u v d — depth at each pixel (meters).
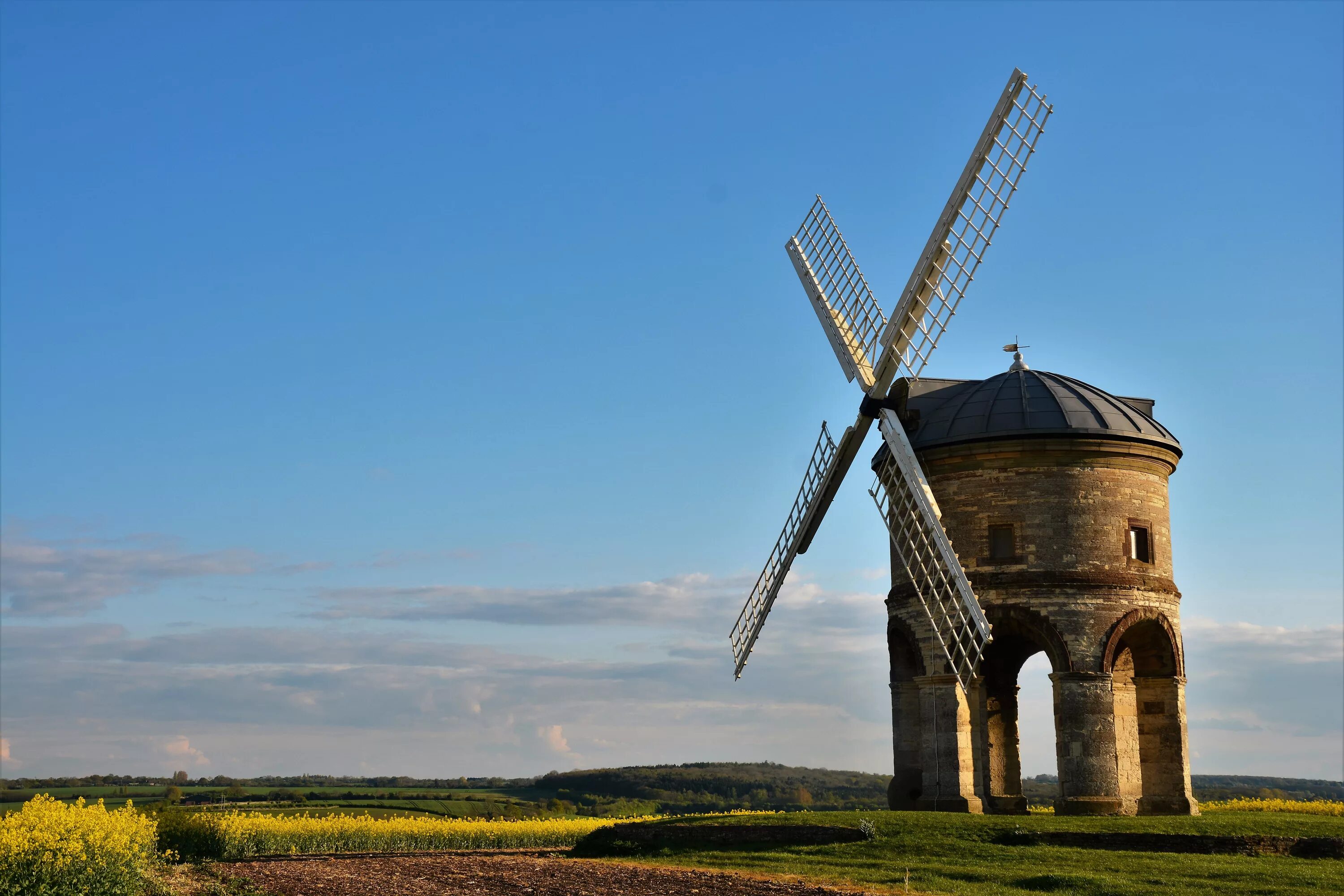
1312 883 28.53
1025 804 46.47
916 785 44.47
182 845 46.25
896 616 44.91
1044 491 42.41
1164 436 44.12
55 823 28.47
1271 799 53.94
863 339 45.22
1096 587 41.78
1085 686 41.16
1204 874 30.09
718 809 114.19
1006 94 40.06
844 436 44.62
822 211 49.16
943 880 30.89
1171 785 42.41
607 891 30.94
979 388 45.19
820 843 37.62
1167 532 44.34
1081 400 43.75
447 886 33.53
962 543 43.09
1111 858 33.06
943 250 41.72
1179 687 42.94
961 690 42.03
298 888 33.22
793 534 46.69
